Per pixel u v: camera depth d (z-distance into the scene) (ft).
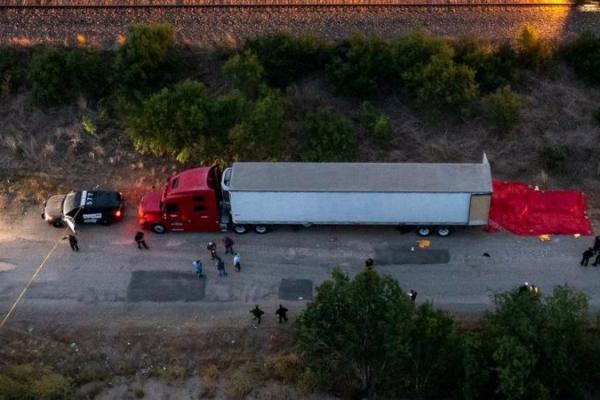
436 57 160.76
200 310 127.75
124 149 160.97
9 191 152.87
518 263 134.21
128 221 146.41
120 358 120.47
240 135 145.18
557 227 140.77
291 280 132.57
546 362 106.83
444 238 140.05
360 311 101.71
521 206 144.36
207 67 170.50
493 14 178.70
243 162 140.05
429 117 162.91
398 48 165.17
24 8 179.01
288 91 165.78
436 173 134.82
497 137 159.53
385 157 156.25
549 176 152.46
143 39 163.84
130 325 125.29
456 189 131.34
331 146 152.46
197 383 116.67
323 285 104.06
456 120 162.71
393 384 116.88
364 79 163.02
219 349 121.60
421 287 130.41
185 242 141.49
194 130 149.07
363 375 110.83
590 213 144.46
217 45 170.91
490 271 132.87
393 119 164.25
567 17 178.50
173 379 117.29
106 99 167.12
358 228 143.02
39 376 115.14
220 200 141.18
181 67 169.78
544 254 135.85
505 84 165.89
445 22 176.65
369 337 104.01
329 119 155.94
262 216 137.90
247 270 134.72
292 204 135.33
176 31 174.60
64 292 131.44
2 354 120.37
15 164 158.81
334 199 133.90
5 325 125.39
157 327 124.98
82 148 161.48
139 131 150.61
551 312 107.14
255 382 116.47
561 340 106.93
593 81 169.17
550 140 158.20
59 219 143.43
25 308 128.57
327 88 168.86
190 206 138.21
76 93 167.02
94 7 179.32
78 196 144.36
